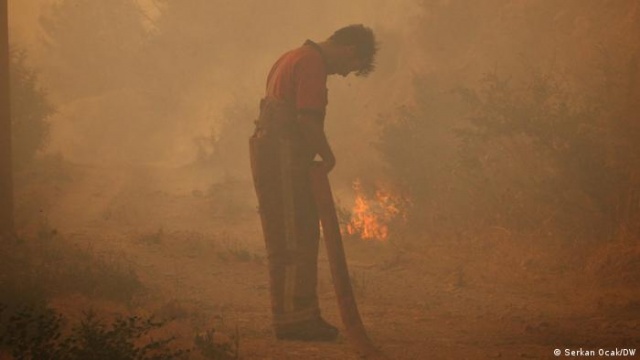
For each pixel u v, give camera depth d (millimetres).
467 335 8102
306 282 7434
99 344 5848
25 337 6211
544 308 9578
